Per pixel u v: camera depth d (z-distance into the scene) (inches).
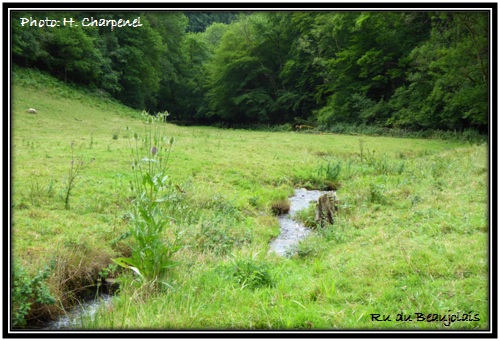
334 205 356.5
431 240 251.6
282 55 1919.3
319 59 1578.5
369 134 1270.9
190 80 2293.3
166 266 211.8
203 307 186.5
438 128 1175.0
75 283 225.1
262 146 796.6
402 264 217.6
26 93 1139.9
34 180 387.9
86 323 181.0
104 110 1310.3
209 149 686.5
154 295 199.6
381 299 188.5
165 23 2143.2
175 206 321.7
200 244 280.4
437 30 1008.9
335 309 181.6
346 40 1551.4
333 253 266.1
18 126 836.0
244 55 1913.1
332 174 539.2
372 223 323.6
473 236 252.4
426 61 1019.9
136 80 1796.3
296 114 1830.7
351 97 1471.5
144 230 212.1
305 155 697.6
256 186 476.7
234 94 1985.7
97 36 1587.1
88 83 1525.6
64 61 1405.0
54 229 271.0
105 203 340.8
